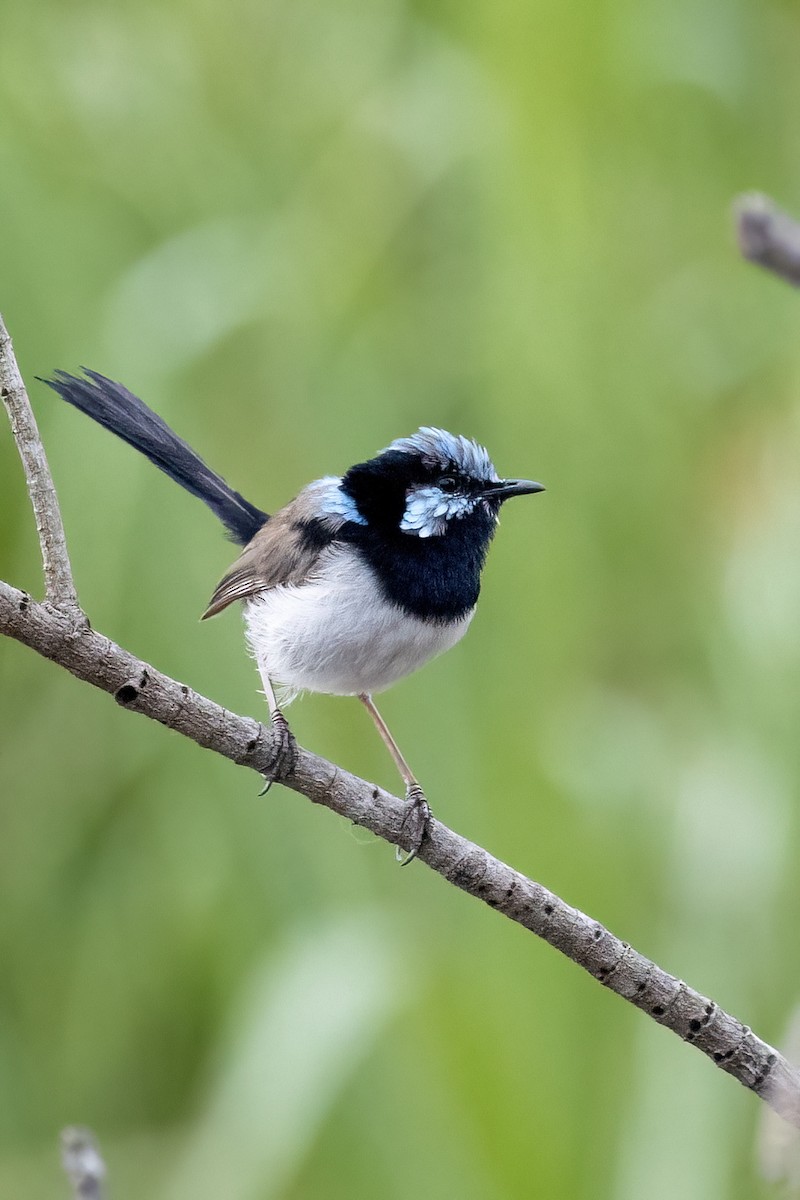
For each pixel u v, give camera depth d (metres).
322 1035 10.51
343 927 10.97
